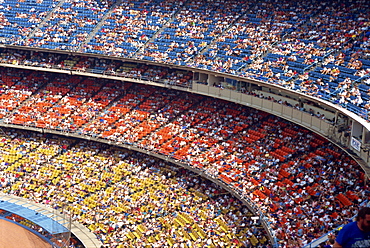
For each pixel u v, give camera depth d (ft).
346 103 130.21
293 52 176.45
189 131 193.77
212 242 139.44
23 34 243.40
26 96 237.86
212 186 169.58
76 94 234.79
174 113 207.51
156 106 215.10
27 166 205.57
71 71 226.99
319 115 142.41
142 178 185.16
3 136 224.53
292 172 148.15
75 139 217.77
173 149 185.68
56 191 187.73
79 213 172.55
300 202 134.72
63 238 150.82
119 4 247.50
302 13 195.72
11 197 186.91
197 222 151.43
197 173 169.07
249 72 177.68
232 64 186.39
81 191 185.06
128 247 148.66
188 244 141.08
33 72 250.78
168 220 157.48
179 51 207.92
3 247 155.33
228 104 199.21
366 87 136.05
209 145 182.19
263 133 175.42
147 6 240.53
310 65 163.43
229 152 174.50
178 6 232.94
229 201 158.10
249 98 171.42
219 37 206.28
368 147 113.39
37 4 258.78
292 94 152.25
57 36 238.07
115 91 230.89
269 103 162.09
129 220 162.91
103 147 210.38
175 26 223.10
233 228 143.33
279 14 201.87
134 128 205.46
